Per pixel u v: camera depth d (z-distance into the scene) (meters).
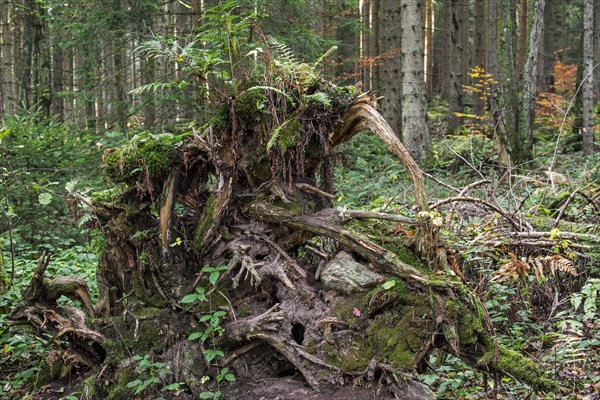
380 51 18.39
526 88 12.29
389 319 3.37
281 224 3.73
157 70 11.02
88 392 3.69
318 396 3.34
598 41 19.28
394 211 5.47
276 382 3.55
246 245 3.72
